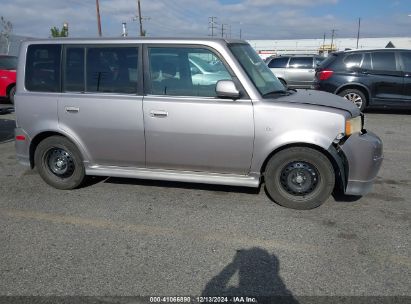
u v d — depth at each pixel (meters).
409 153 6.73
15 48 29.91
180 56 4.38
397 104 10.02
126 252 3.49
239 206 4.44
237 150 4.28
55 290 2.96
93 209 4.43
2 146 7.51
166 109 4.37
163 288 2.98
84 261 3.36
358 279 3.06
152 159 4.59
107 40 4.62
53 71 4.79
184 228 3.94
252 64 4.57
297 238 3.71
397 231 3.83
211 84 4.30
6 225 4.05
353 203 4.50
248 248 3.54
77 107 4.67
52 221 4.14
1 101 13.42
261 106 4.14
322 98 4.57
